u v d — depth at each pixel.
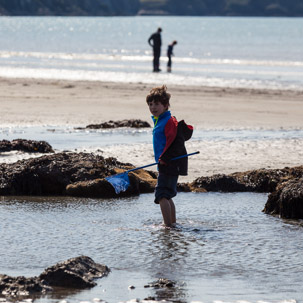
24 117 47.72
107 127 44.16
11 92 62.56
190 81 79.06
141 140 38.88
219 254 17.72
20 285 14.34
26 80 74.50
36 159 26.62
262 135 41.78
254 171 28.00
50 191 25.83
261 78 85.25
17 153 33.16
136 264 16.67
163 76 85.88
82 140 38.50
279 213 22.69
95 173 26.23
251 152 35.19
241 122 48.00
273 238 19.48
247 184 27.20
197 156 33.62
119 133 41.78
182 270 16.22
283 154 34.78
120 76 84.62
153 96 20.55
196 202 24.50
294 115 52.47
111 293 14.27
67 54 140.25
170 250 18.00
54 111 51.31
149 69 98.44
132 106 55.66
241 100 61.06
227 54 151.00
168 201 20.84
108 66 103.25
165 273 15.95
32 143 34.34
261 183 27.19
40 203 23.84
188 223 21.20
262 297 14.17
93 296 14.04
